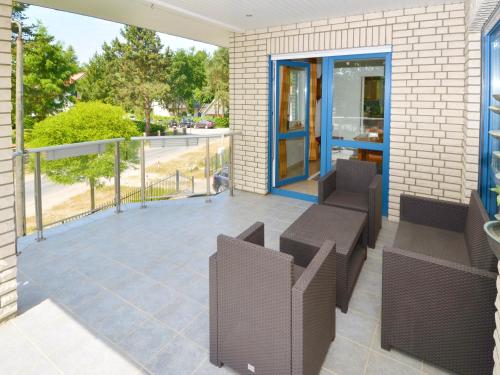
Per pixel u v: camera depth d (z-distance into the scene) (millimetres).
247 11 4684
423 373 2109
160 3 4395
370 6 4391
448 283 1994
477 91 3531
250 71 5879
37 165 3906
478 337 1949
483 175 3488
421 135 4508
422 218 3189
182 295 2926
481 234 2283
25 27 23203
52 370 2139
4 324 2537
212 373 2119
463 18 4094
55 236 4117
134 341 2385
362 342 2369
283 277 1797
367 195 4250
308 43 5215
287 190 6047
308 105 6719
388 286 2184
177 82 35812
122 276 3223
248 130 6074
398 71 4559
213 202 5613
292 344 1834
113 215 4902
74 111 20000
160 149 26656
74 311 2703
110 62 32656
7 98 2350
